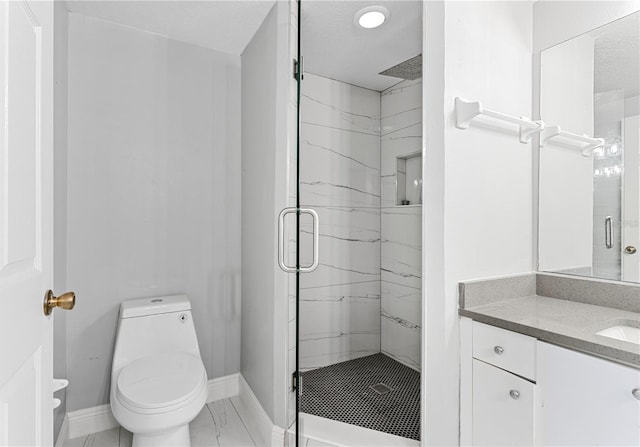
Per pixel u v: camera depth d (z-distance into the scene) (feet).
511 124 5.40
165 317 6.17
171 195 6.88
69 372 5.91
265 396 6.06
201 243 7.17
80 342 6.01
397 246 8.93
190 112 7.08
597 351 3.33
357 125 9.10
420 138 8.36
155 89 6.73
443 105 4.61
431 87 4.79
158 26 6.49
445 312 4.61
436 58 4.72
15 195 1.89
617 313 4.44
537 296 5.43
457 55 4.74
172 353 5.92
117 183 6.37
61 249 5.52
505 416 4.15
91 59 6.15
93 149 6.16
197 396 4.83
